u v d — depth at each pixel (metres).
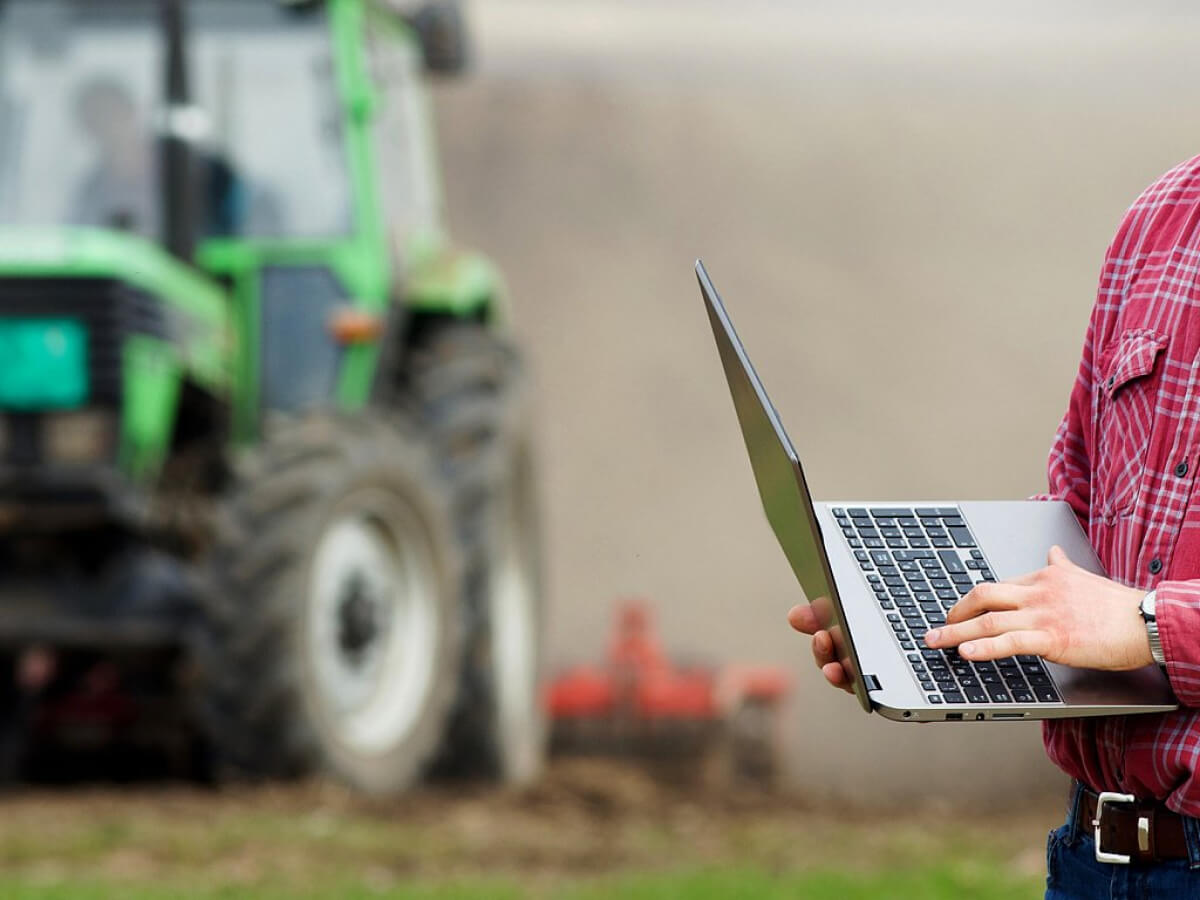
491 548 22.14
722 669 30.03
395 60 23.39
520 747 23.30
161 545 19.78
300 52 20.88
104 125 19.84
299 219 20.59
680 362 62.19
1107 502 5.84
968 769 31.97
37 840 15.63
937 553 5.80
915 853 16.73
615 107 84.31
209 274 20.31
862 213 76.19
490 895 13.70
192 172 20.11
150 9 20.17
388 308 21.05
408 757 20.03
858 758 32.44
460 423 22.05
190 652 18.98
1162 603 5.34
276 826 16.67
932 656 5.51
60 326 18.28
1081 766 5.75
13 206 19.64
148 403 18.61
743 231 73.50
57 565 19.38
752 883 14.14
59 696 20.55
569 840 17.34
